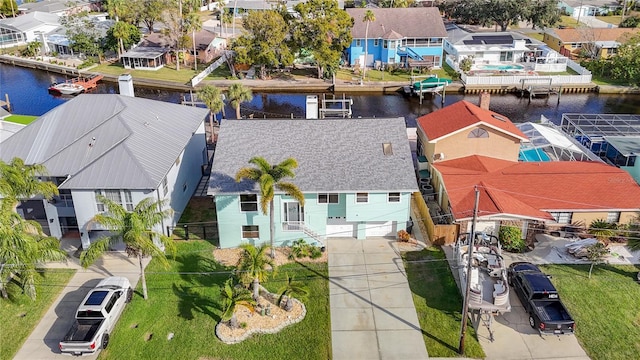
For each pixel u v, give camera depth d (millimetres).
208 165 50312
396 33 83125
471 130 43125
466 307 27891
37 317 31672
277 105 74375
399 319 31359
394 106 74250
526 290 31547
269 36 77188
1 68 92625
